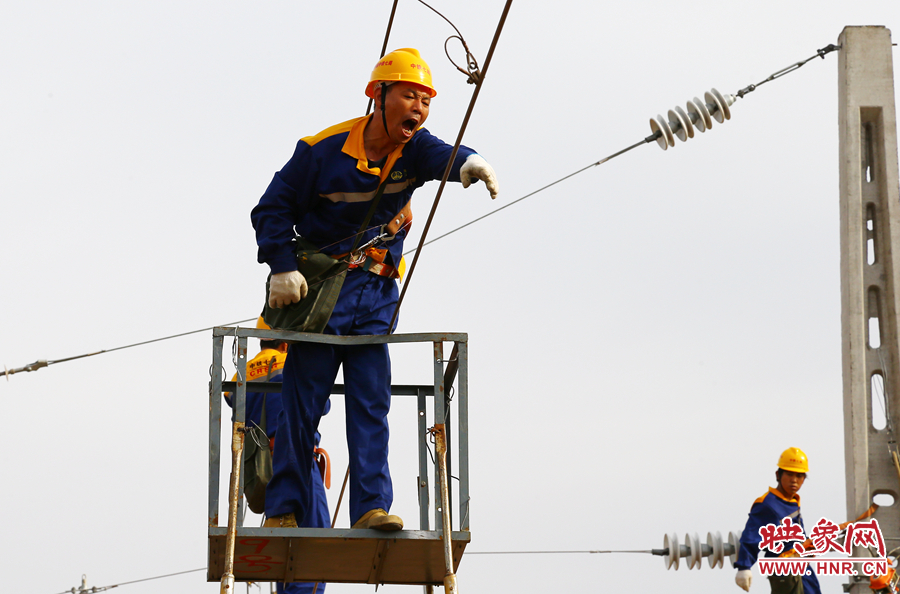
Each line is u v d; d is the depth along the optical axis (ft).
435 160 40.34
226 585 36.04
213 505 37.91
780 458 51.21
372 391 40.91
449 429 42.01
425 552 39.88
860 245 60.64
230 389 45.85
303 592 56.34
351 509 39.86
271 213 41.01
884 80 61.98
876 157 62.08
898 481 57.88
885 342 59.98
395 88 40.60
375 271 42.11
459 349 40.14
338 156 41.06
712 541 49.85
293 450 40.57
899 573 56.49
